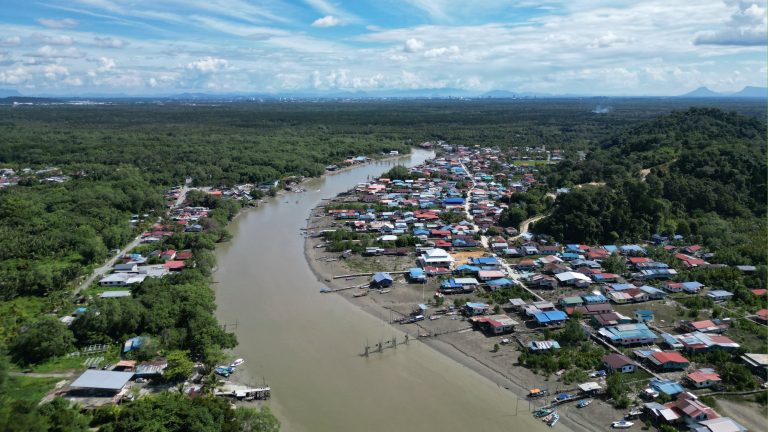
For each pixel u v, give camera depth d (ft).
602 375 276.41
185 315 320.91
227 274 434.71
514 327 333.62
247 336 322.34
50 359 285.23
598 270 431.84
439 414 246.47
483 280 416.26
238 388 264.11
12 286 368.07
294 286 409.69
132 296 369.50
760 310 346.95
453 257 469.16
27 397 250.16
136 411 223.51
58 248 462.19
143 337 293.02
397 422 240.12
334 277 428.56
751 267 423.64
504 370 285.23
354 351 306.35
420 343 317.83
